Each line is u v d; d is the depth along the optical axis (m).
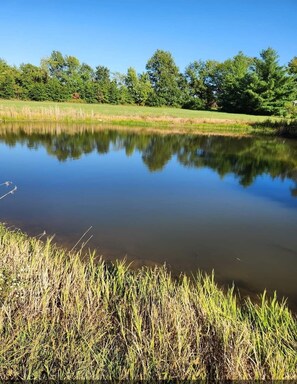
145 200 9.27
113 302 3.73
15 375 2.65
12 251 4.41
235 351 2.93
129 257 5.64
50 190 9.89
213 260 5.74
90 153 16.94
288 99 45.84
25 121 28.16
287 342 3.14
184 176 12.63
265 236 6.95
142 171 13.28
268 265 5.65
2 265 3.96
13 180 11.01
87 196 9.41
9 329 3.05
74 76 71.19
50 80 60.31
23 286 3.59
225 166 14.85
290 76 45.97
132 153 17.47
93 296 3.76
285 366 2.84
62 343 3.03
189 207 8.76
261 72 47.47
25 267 4.02
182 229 7.15
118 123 30.72
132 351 2.94
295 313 4.22
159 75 70.62
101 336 3.14
